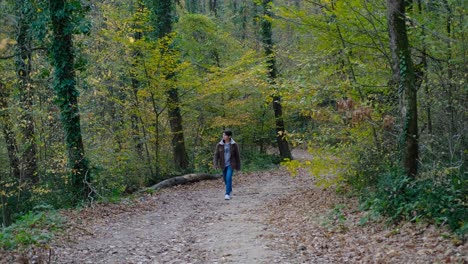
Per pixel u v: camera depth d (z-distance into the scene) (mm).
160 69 16125
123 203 11406
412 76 7559
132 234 8234
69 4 11438
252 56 18312
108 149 14773
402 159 7559
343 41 9492
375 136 9281
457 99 8039
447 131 8078
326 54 9680
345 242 6602
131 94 17359
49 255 6215
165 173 17609
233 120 21219
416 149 7496
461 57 7965
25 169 12719
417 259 5246
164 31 18375
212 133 22953
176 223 9273
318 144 9914
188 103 19172
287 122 24594
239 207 11102
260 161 23875
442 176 6926
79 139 12086
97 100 16328
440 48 8211
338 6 8992
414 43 8797
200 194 13766
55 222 8445
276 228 8234
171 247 7176
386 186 7508
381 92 9523
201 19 22953
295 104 9531
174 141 18906
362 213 8008
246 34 29250
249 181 17125
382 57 9547
